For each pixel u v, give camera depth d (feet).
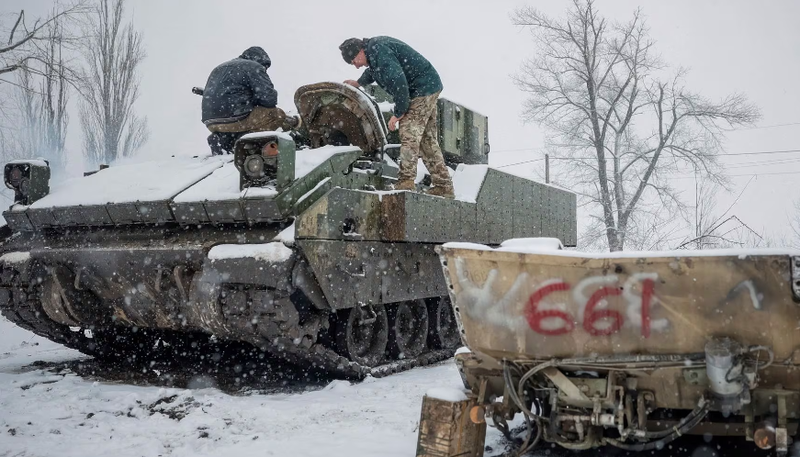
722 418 15.72
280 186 24.31
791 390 14.01
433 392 15.58
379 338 29.58
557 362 14.60
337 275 25.81
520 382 15.10
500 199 36.06
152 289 27.22
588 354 14.48
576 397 14.56
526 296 14.62
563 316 14.47
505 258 14.51
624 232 82.84
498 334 14.98
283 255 23.95
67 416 21.67
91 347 32.86
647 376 14.48
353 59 30.76
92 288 28.94
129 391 25.08
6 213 30.14
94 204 27.66
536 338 14.73
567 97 85.76
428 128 31.45
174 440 19.07
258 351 33.01
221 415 21.63
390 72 29.01
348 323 27.68
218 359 33.17
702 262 13.44
